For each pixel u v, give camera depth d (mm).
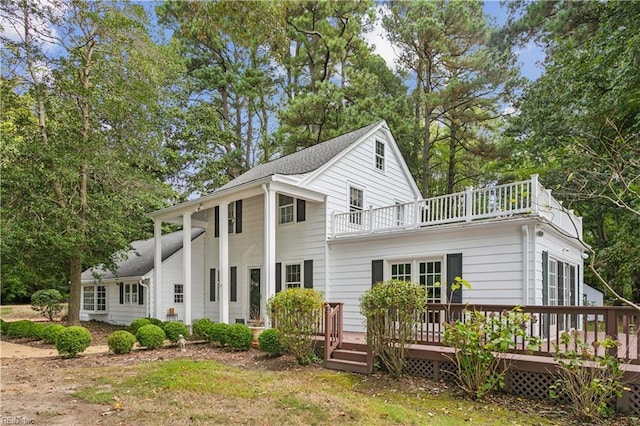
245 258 15328
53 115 14398
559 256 10758
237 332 10188
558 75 14109
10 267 15188
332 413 5145
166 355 9664
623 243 12273
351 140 14898
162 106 20984
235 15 16953
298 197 12656
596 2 13625
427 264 10680
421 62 22328
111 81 14695
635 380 5332
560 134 14469
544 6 16672
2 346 11953
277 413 5164
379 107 20938
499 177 22562
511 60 19188
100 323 19266
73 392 6219
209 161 24844
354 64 25359
